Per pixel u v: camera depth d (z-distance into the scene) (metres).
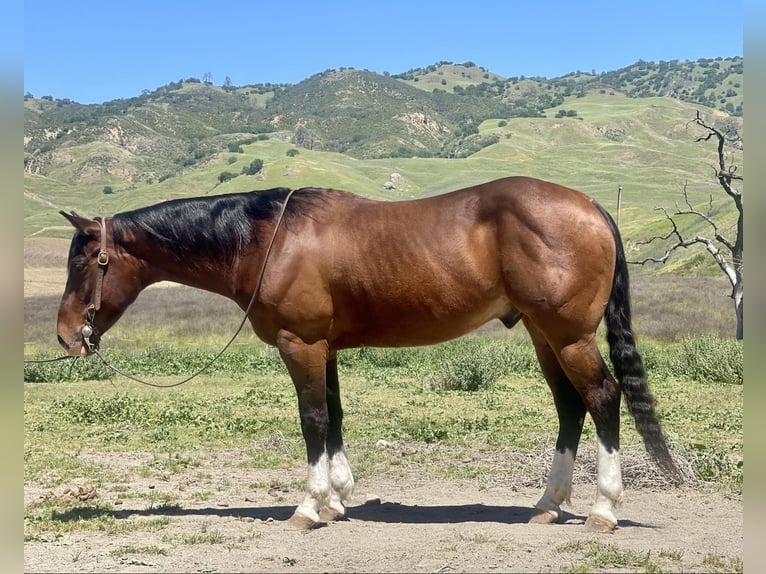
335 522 6.56
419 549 5.61
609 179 144.38
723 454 9.11
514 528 6.26
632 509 7.02
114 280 6.66
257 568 5.25
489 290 6.07
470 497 7.75
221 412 13.69
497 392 16.72
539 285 5.87
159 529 6.36
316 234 6.29
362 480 8.49
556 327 5.94
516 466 9.14
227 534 6.16
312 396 6.33
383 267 6.11
